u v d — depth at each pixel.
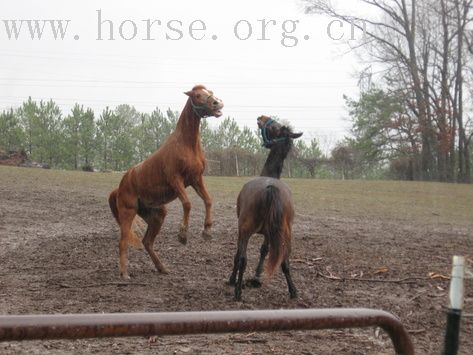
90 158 60.94
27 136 58.72
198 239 14.01
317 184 28.91
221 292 8.82
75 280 9.71
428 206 22.23
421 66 42.41
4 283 9.43
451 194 26.36
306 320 2.31
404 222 18.17
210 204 9.48
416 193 26.41
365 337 6.50
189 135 9.42
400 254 12.59
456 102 42.47
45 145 58.59
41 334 2.05
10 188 22.05
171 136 9.59
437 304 8.29
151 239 10.42
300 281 9.73
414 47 41.31
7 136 58.25
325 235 14.96
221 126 61.28
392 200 23.55
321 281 9.82
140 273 10.40
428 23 41.69
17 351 5.84
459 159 42.97
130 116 68.62
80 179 26.03
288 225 7.96
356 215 19.22
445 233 16.28
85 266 11.06
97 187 23.61
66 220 16.81
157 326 2.16
